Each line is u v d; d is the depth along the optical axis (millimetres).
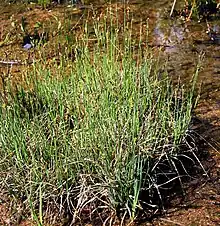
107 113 3010
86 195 2740
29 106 3438
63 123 3078
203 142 3371
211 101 3855
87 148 2865
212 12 5410
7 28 5266
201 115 3676
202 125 3551
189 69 4328
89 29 5047
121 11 5492
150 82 3566
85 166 2832
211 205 2824
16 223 2795
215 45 4766
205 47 4730
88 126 2930
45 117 3268
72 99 3268
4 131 3043
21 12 5648
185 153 3246
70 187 2779
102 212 2807
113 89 3305
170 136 3117
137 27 5133
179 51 4645
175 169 2934
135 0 5820
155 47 4715
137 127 2939
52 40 4855
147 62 3723
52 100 3281
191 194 2918
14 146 2955
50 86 3350
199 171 3107
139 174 2754
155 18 5340
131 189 2760
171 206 2832
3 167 2973
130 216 2707
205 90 4000
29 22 5379
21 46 4871
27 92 3455
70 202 2836
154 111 3291
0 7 5816
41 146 2975
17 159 2902
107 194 2729
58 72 3639
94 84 3281
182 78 4180
